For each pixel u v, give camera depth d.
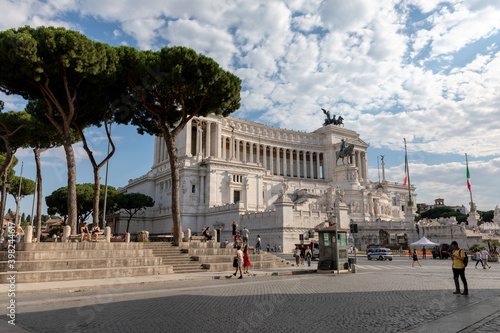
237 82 37.97
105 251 26.00
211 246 33.28
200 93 34.91
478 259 34.25
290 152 138.00
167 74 32.59
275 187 99.44
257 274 25.88
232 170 87.00
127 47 35.31
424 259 50.44
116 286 19.05
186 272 26.67
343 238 28.52
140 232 33.81
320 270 28.14
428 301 13.59
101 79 32.81
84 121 38.75
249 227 67.62
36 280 19.89
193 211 81.75
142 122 40.81
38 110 37.56
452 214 151.88
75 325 9.91
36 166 44.56
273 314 11.37
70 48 29.11
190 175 83.81
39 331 9.23
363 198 91.25
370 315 11.09
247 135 125.94
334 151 141.50
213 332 9.18
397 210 105.62
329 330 9.30
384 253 48.22
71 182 31.72
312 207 86.12
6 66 29.00
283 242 59.09
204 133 117.38
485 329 9.00
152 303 13.47
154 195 96.25
